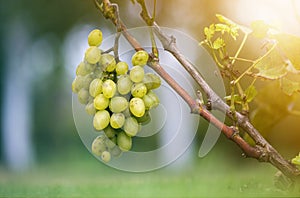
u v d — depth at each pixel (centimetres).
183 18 355
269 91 166
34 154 958
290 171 136
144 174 347
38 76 1042
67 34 836
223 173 320
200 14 336
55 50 932
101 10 129
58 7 788
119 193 221
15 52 902
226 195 186
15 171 555
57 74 1028
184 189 213
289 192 149
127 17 340
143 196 210
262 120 168
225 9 281
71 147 957
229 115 133
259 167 319
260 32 136
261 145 135
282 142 242
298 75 140
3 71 919
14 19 841
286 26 161
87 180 330
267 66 138
